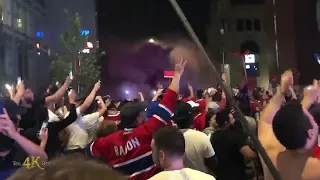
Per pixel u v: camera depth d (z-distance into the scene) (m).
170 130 3.29
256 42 51.44
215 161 5.04
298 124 2.67
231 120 5.51
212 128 6.85
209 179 2.96
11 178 1.17
